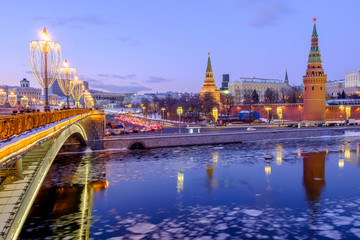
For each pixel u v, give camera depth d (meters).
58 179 44.91
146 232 27.50
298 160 58.53
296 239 25.94
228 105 149.00
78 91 54.09
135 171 49.69
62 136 29.62
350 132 95.62
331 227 28.28
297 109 135.38
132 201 35.88
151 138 71.94
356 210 32.69
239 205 34.59
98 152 65.81
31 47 21.00
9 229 14.02
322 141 83.44
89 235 26.84
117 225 29.09
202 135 76.88
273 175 47.69
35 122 17.83
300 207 33.78
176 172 49.31
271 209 33.25
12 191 16.84
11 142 12.98
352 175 47.81
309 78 114.00
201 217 31.12
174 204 34.97
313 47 116.00
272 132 86.06
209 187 41.47
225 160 58.31
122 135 77.94
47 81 21.66
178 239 26.11
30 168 20.81
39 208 33.62
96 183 43.00
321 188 41.00
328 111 132.12
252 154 64.31
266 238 26.20
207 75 186.00
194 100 153.88
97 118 68.38
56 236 26.59
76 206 34.09
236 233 27.23
